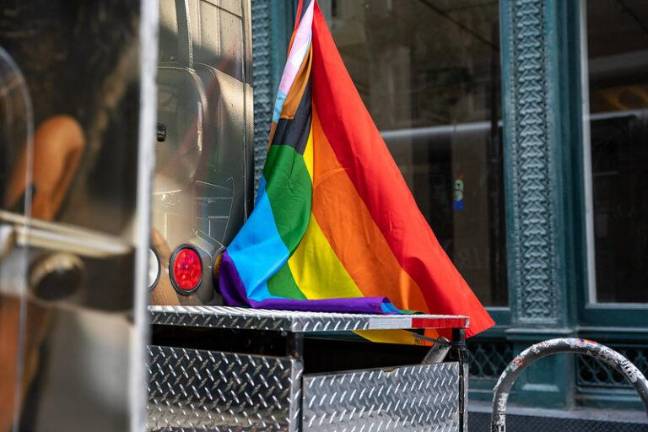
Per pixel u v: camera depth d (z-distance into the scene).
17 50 1.08
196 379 1.71
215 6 2.51
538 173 5.14
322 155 2.38
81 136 1.04
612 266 5.08
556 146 5.11
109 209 1.01
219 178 2.44
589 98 5.18
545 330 5.04
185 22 2.41
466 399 2.09
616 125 5.11
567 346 2.02
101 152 1.02
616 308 5.03
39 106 1.06
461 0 5.50
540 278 5.10
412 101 5.61
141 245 0.99
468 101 5.45
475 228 5.39
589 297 5.12
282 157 2.36
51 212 1.04
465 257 5.41
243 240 2.31
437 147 5.53
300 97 2.41
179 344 2.02
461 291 2.22
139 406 0.98
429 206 5.54
